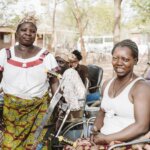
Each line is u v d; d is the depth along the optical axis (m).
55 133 3.75
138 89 2.81
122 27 34.00
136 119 2.78
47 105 3.45
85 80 5.78
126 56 2.89
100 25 35.56
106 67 23.33
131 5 21.98
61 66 4.99
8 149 3.39
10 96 3.38
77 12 26.75
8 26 20.78
